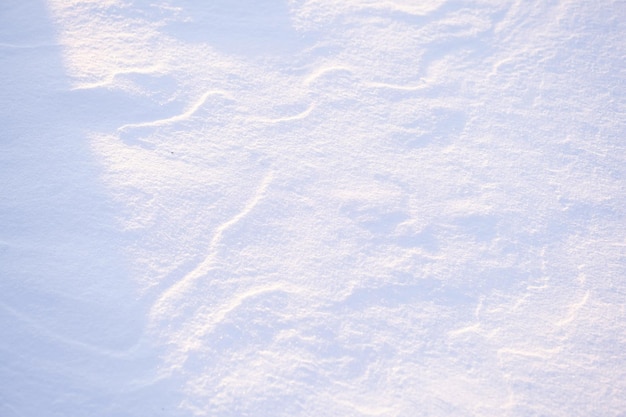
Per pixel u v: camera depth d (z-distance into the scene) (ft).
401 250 9.94
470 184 10.94
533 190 11.00
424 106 12.03
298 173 10.68
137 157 10.46
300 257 9.66
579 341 9.26
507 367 8.91
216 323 8.81
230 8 13.24
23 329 8.50
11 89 11.02
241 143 10.95
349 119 11.61
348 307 9.21
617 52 13.35
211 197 10.16
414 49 13.04
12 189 9.78
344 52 12.77
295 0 13.60
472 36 13.47
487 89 12.50
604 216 10.80
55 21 12.25
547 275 9.96
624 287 9.93
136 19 12.58
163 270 9.25
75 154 10.32
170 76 11.71
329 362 8.70
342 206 10.34
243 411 8.17
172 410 8.07
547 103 12.36
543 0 14.14
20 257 9.11
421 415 8.38
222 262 9.45
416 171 11.02
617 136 11.97
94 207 9.74
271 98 11.74
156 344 8.57
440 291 9.55
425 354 8.91
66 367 8.27
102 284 9.00
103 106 11.04
